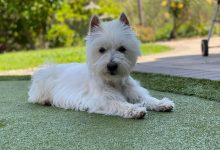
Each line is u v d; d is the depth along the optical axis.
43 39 6.44
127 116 1.35
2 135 1.23
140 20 7.62
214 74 2.09
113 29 1.46
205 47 3.09
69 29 6.56
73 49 4.99
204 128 1.19
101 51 1.45
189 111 1.40
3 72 3.10
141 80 2.10
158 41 7.11
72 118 1.40
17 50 6.38
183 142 1.08
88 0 6.90
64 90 1.62
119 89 1.50
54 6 5.96
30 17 5.98
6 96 1.89
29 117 1.44
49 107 1.62
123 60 1.43
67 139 1.16
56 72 1.71
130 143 1.10
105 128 1.24
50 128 1.28
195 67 2.44
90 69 1.50
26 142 1.16
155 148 1.05
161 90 1.84
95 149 1.07
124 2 7.91
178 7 7.47
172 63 2.82
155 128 1.21
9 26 6.16
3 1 5.75
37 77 1.72
